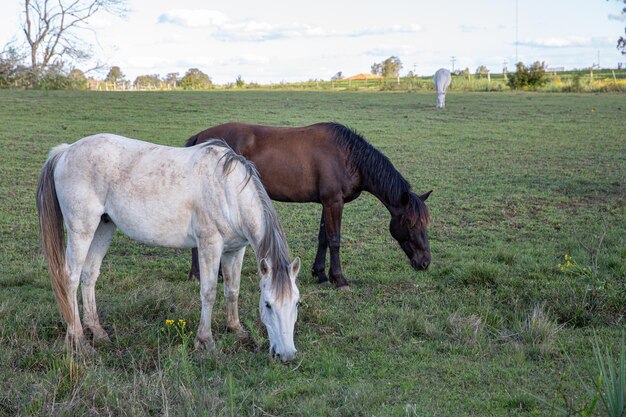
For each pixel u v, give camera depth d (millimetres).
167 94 36219
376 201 12344
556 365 5195
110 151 5645
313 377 4969
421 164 15906
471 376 4953
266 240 5133
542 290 6973
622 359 3529
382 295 7168
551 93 42406
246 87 60688
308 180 7438
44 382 4539
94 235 5895
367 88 50719
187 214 5488
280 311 4836
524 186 13242
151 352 5410
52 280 5609
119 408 4195
